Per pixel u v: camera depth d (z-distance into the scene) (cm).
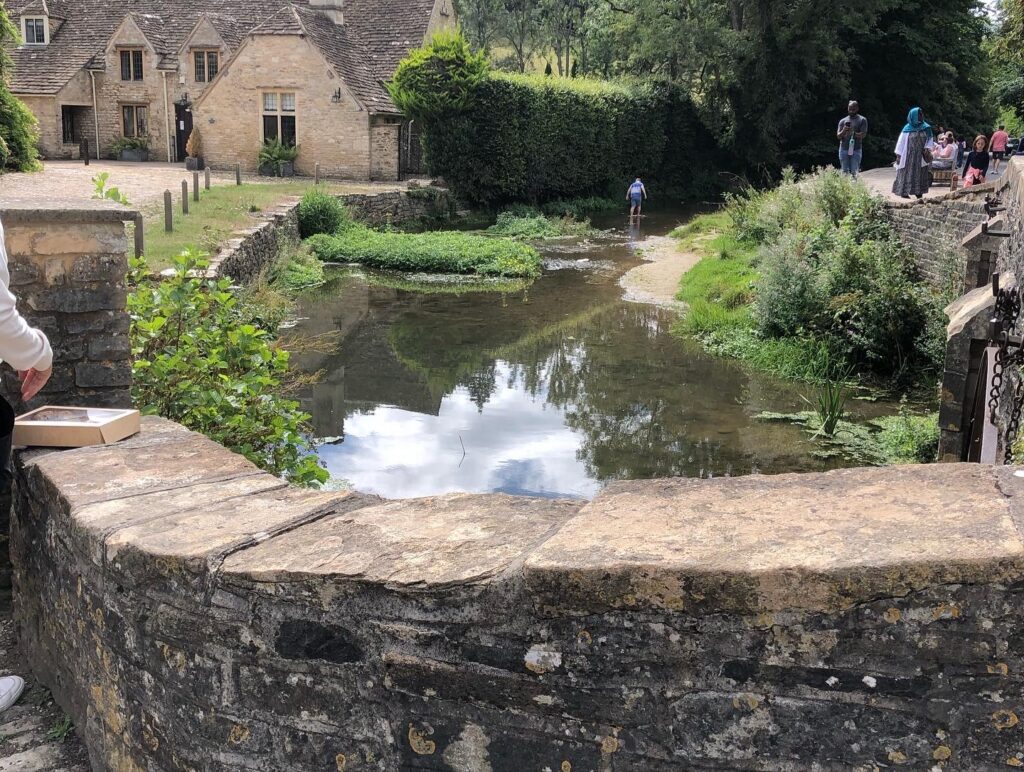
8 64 2809
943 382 895
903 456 1063
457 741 199
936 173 2478
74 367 383
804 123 4762
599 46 5481
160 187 2683
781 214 2167
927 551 165
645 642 181
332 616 205
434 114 3359
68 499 274
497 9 6725
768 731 176
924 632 165
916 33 4362
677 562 176
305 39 3559
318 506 254
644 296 2072
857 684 170
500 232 3166
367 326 1745
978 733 165
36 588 312
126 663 247
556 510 228
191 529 241
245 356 613
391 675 202
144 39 3906
